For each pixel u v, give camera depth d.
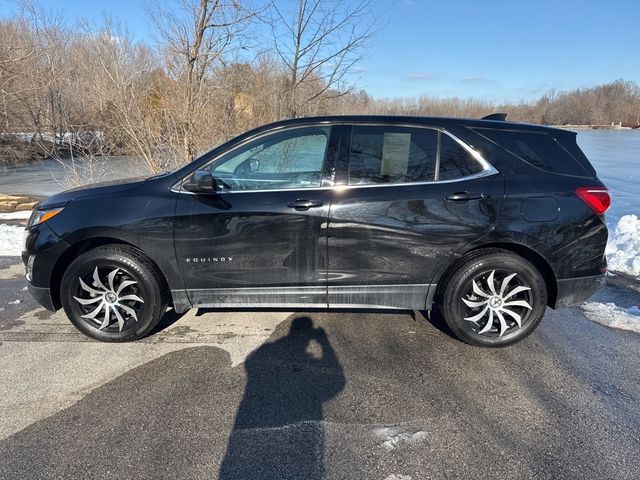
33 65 15.79
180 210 2.94
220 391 2.58
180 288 3.06
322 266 2.99
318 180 2.97
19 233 6.46
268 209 2.91
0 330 3.35
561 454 2.08
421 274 2.99
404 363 2.90
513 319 3.11
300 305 3.09
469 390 2.60
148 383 2.66
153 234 2.95
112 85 8.46
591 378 2.73
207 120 8.47
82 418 2.33
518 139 3.02
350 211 2.90
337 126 3.04
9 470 1.96
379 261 2.96
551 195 2.91
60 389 2.59
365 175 2.95
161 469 1.98
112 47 8.38
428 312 3.44
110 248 3.02
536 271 3.00
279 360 2.93
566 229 2.93
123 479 1.92
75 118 13.79
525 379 2.72
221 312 3.69
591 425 2.29
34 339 3.21
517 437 2.20
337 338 3.24
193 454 2.07
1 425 2.27
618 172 16.33
